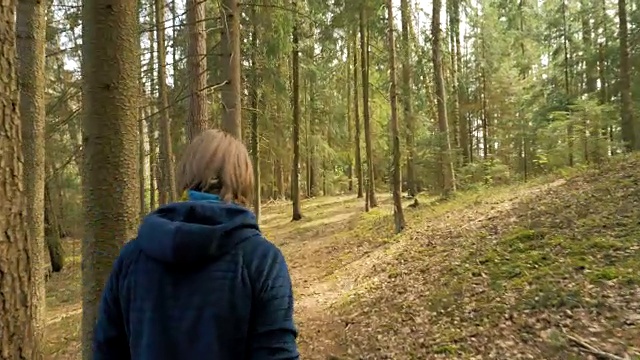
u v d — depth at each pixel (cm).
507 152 2361
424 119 1814
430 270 898
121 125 380
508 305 619
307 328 809
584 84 2320
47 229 1641
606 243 698
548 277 656
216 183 156
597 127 1408
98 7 372
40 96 515
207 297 138
